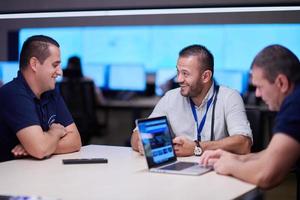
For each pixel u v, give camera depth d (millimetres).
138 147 2459
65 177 1895
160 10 4051
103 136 6457
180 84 2572
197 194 1637
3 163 2191
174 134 2668
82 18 4262
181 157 2322
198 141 2412
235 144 2395
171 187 1731
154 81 7211
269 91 1858
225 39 7000
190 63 2527
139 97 6750
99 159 2223
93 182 1810
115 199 1571
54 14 4312
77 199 1570
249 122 2771
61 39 7613
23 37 5152
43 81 2443
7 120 2383
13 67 5676
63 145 2430
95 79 6910
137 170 2035
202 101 2617
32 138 2266
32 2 4336
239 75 5785
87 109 5414
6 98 2400
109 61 7762
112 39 7699
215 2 3867
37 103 2486
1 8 4410
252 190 1730
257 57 1887
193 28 7246
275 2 3707
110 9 4172
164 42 7484
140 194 1634
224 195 1626
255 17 3793
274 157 1745
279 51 1845
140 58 7645
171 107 2691
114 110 6719
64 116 2592
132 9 4125
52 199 1474
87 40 7734
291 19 3701
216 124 2600
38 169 2053
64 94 5262
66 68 5375
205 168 2020
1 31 4520
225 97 2615
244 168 1832
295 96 1777
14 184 1773
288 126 1742
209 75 2578
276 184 1794
